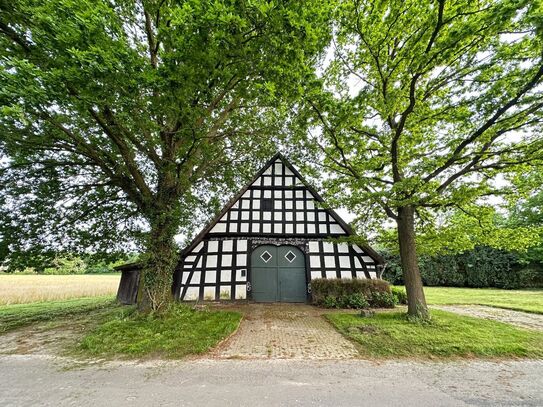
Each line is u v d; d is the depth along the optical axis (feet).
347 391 11.34
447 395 11.06
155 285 23.35
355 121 22.88
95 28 13.05
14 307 39.22
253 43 15.90
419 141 25.70
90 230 30.94
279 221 36.22
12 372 13.55
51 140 22.48
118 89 14.89
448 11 16.78
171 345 16.72
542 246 55.16
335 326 21.83
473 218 24.41
